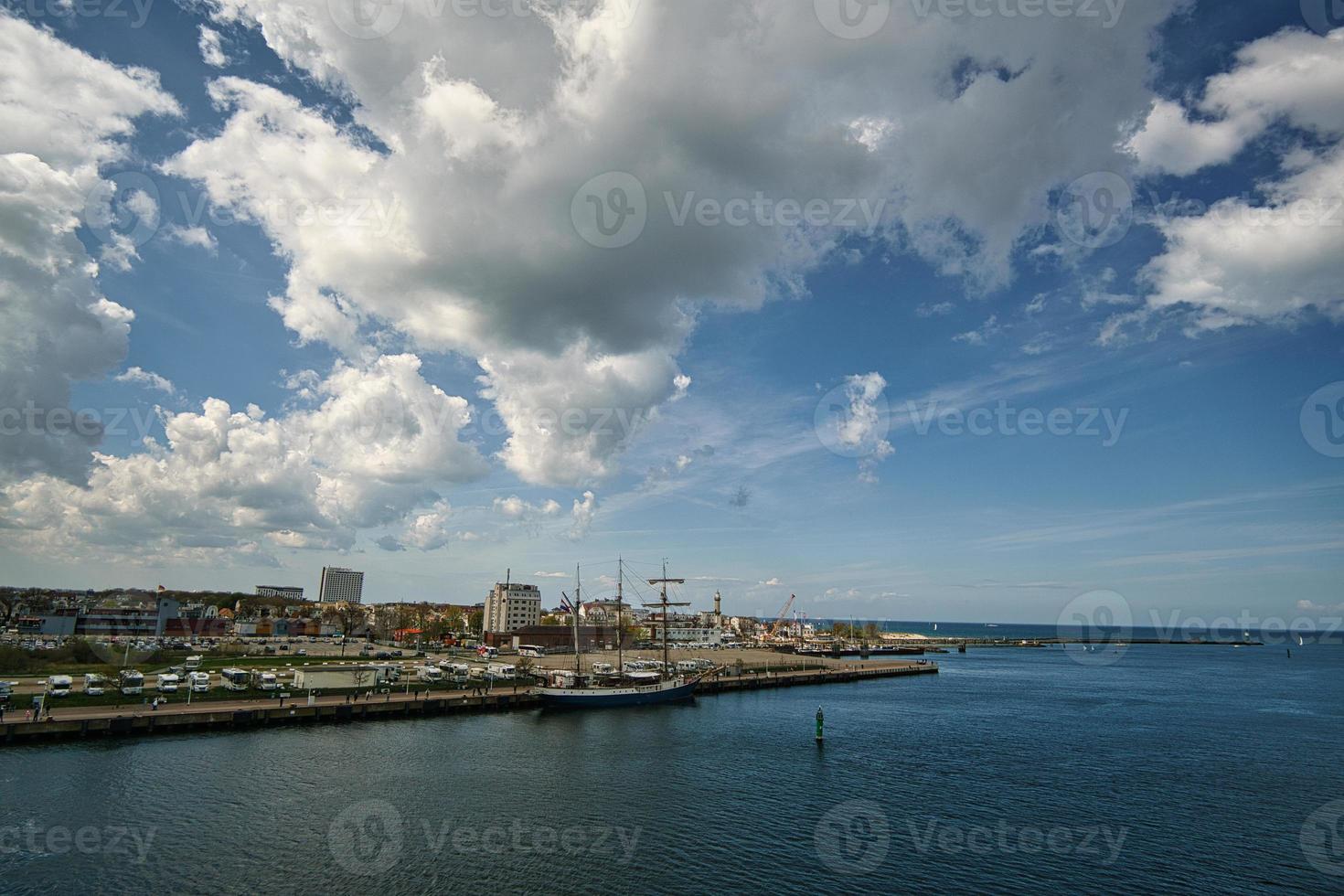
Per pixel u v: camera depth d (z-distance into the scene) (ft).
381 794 246.06
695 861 195.83
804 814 239.30
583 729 394.11
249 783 250.98
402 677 483.10
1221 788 280.10
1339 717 481.05
